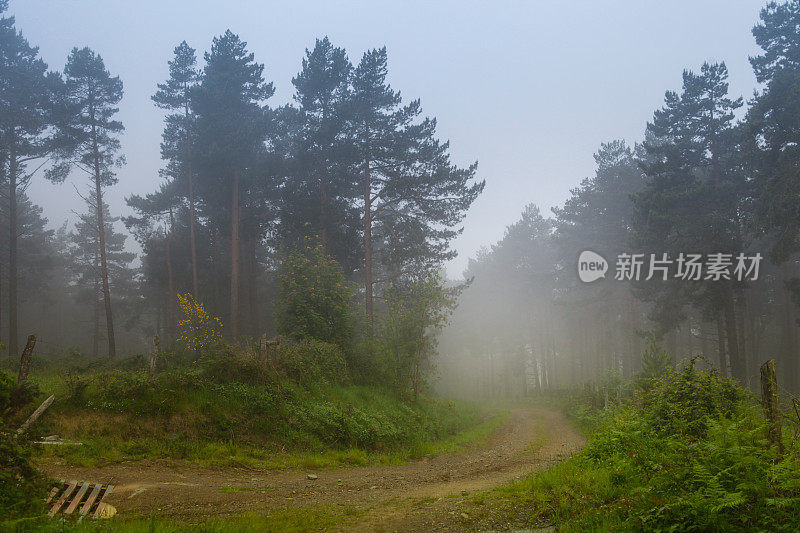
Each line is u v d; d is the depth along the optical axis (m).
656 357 18.77
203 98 31.80
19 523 6.26
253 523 7.12
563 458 12.45
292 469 11.66
